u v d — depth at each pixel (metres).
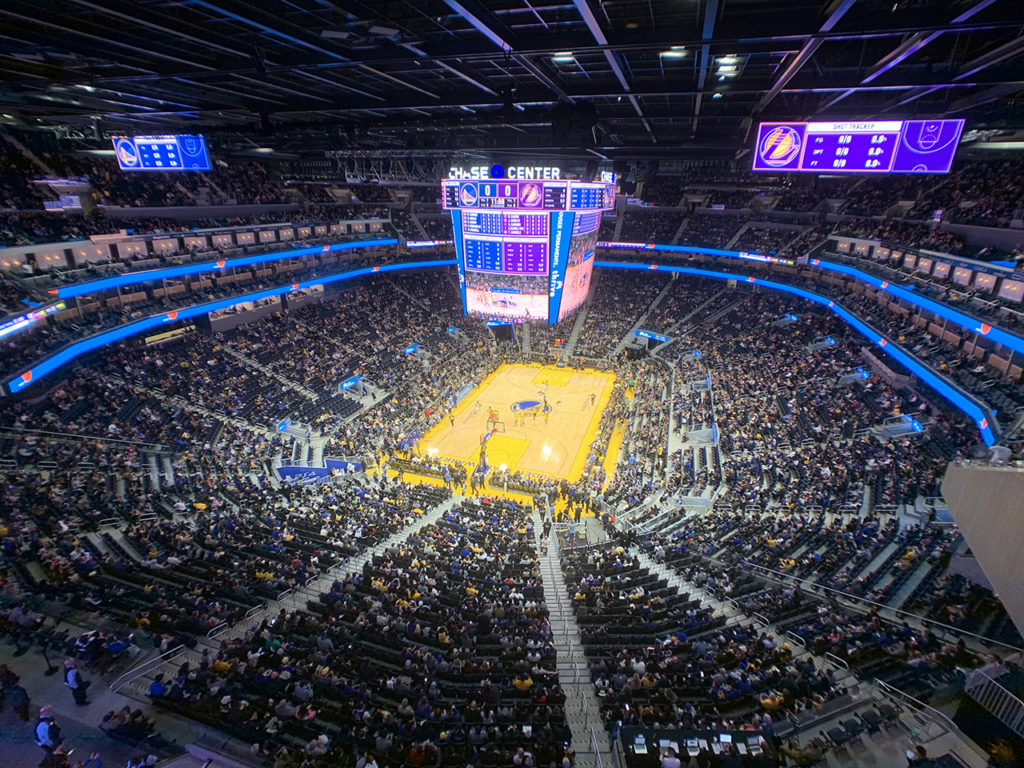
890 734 12.63
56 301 29.58
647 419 42.53
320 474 34.12
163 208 43.19
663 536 26.27
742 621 18.80
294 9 15.05
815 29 14.07
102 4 13.28
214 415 36.41
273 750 12.41
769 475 29.83
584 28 16.08
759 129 21.77
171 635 16.12
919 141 19.75
